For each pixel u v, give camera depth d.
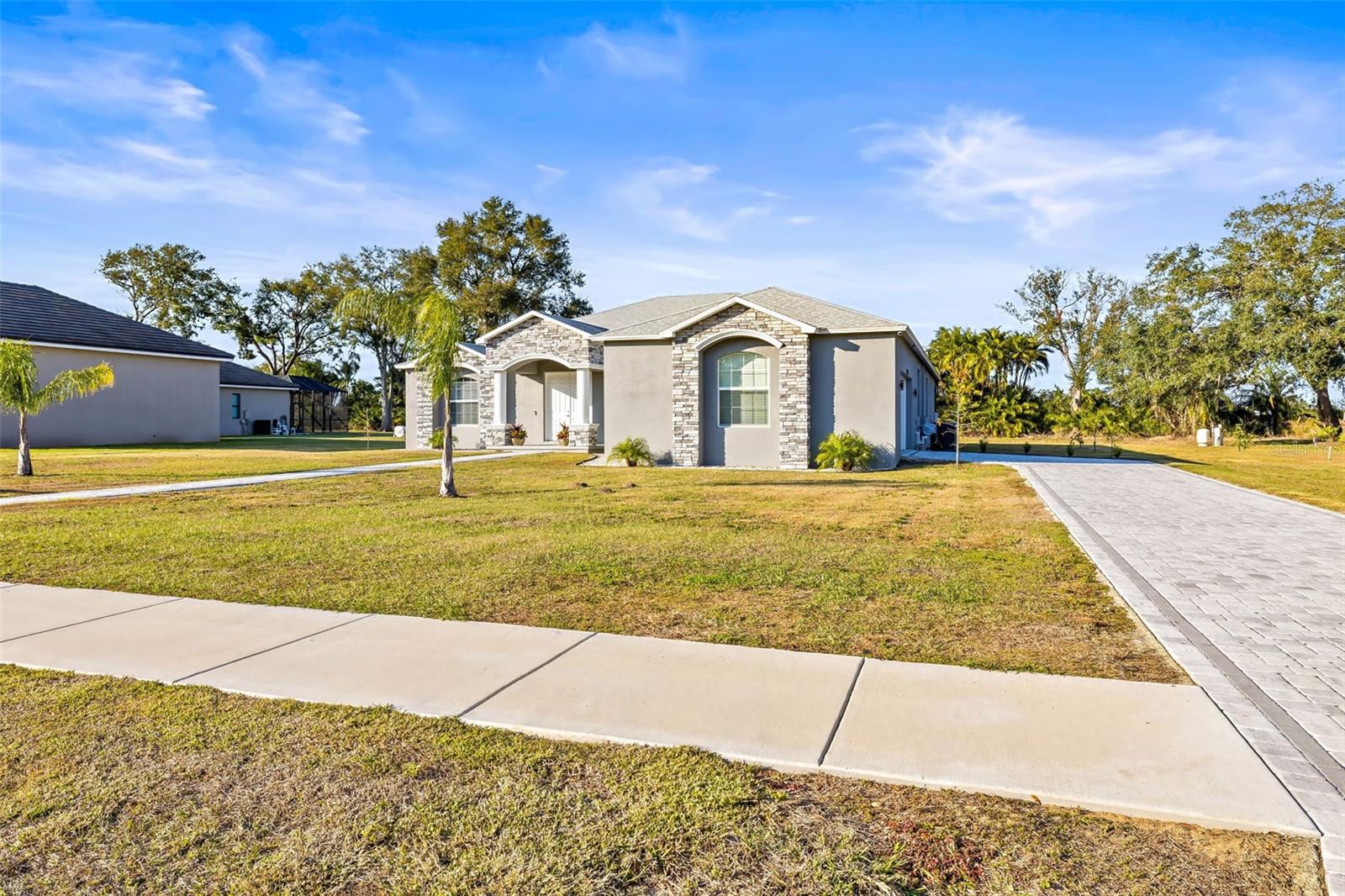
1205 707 4.29
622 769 3.61
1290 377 37.66
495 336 28.48
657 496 14.27
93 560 8.45
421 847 3.04
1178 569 7.82
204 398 36.44
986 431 42.00
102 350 31.44
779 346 20.59
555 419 29.27
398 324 14.67
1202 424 40.59
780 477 18.23
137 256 54.09
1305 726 4.04
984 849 2.98
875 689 4.58
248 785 3.52
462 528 10.47
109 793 3.44
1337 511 12.14
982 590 6.95
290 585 7.27
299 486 16.34
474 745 3.88
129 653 5.33
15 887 2.81
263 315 59.66
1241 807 3.23
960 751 3.76
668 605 6.49
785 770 3.62
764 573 7.58
